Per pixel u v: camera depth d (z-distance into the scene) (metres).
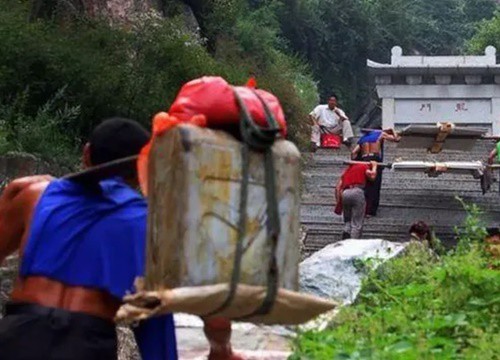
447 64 39.41
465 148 24.41
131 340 9.52
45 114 17.78
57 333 4.88
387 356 7.22
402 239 22.12
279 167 4.67
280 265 4.66
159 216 4.48
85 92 19.39
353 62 56.16
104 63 20.02
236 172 4.52
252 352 8.14
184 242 4.39
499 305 8.62
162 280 4.43
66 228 5.02
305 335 7.85
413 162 22.98
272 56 37.22
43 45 19.09
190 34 26.00
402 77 39.59
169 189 4.43
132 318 4.43
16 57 18.81
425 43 66.75
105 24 22.02
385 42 58.69
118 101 19.77
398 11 60.03
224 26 33.19
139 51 22.14
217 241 4.46
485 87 39.62
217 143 4.48
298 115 28.36
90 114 19.52
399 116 39.81
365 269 10.62
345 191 20.06
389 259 10.70
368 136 22.53
